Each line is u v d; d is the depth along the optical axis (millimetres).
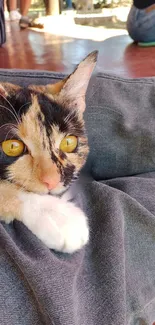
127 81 296
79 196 234
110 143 285
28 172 201
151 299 233
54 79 271
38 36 953
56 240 189
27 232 192
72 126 222
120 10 1317
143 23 775
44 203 204
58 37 927
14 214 199
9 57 734
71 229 193
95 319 187
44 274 170
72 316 169
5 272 180
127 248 229
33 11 1314
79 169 235
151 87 300
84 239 196
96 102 278
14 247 175
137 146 287
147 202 254
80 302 186
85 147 235
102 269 198
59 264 178
